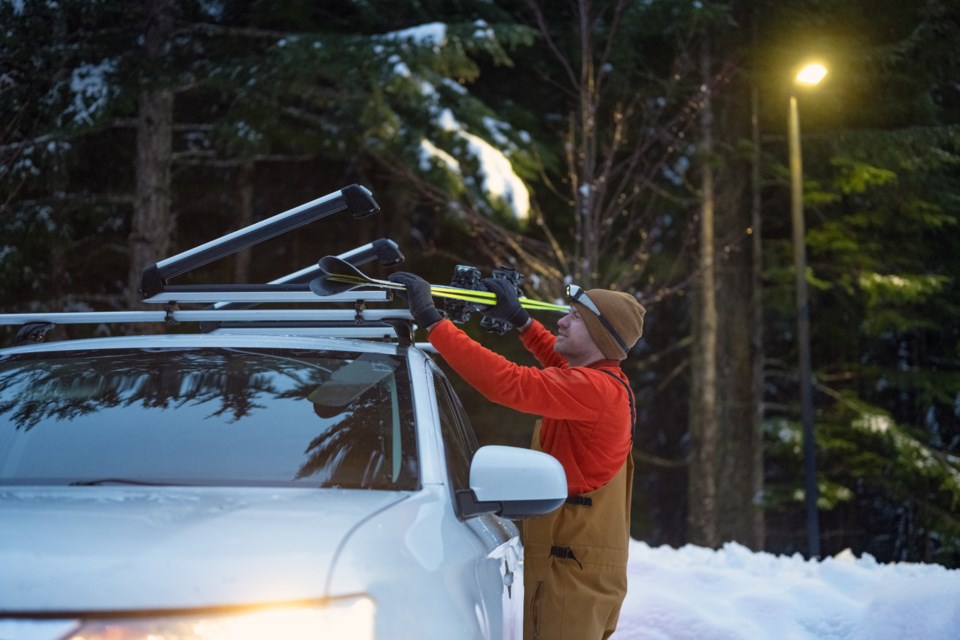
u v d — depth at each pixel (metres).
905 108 19.80
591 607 3.64
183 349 3.36
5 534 2.19
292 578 2.10
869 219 20.45
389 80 13.94
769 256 20.72
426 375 3.30
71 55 13.62
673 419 26.86
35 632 1.98
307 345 3.39
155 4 14.23
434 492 2.74
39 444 2.91
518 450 2.88
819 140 19.92
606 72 18.98
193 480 2.73
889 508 25.77
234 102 15.05
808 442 16.31
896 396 24.80
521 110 18.70
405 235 19.30
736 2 18.73
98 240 17.05
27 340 3.78
